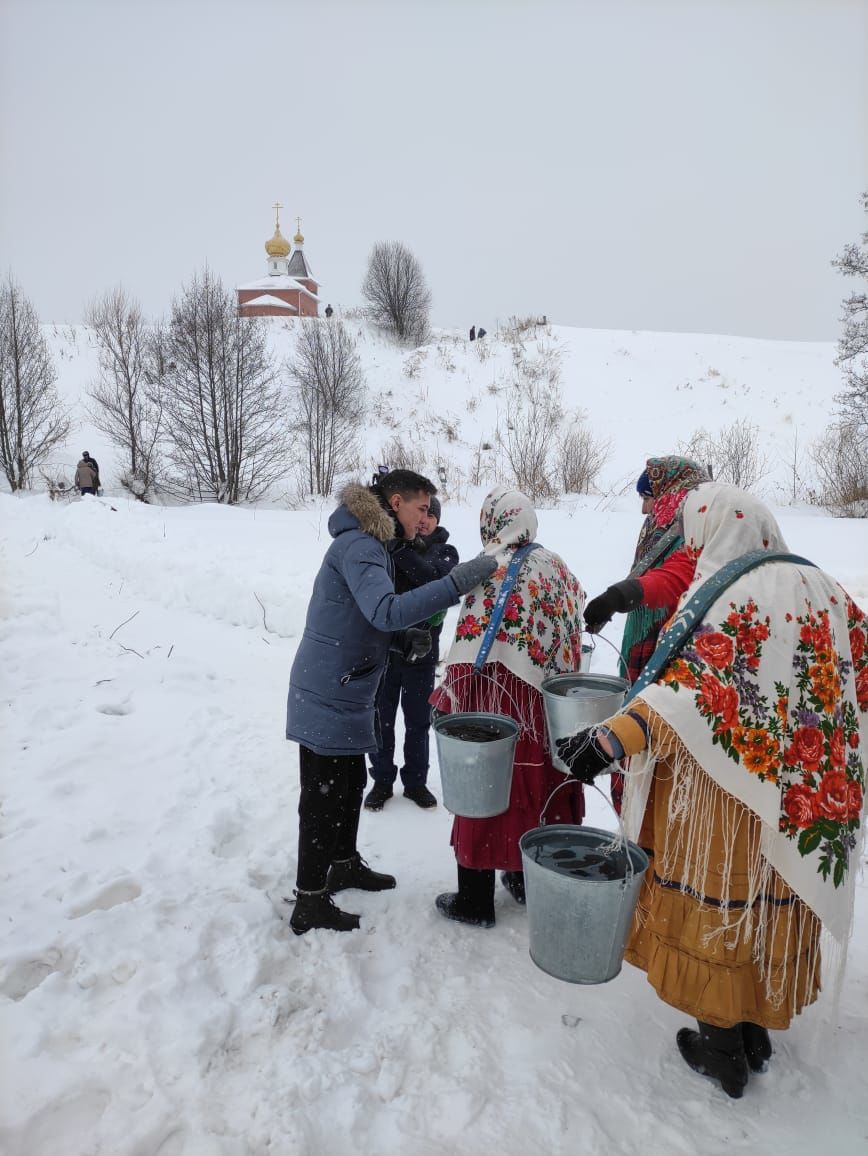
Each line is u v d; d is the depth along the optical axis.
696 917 2.12
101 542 9.72
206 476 20.92
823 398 27.50
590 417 26.89
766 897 2.10
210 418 21.06
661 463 3.21
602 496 17.75
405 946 2.91
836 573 9.10
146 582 8.30
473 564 2.69
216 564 8.01
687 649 2.08
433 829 3.90
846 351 19.20
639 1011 2.61
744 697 2.02
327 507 19.20
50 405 23.23
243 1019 2.42
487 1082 2.29
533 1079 2.30
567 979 2.14
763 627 2.04
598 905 2.03
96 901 2.99
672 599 2.55
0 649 6.00
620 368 30.62
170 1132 2.03
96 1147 1.96
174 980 2.52
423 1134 2.11
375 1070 2.31
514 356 31.81
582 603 3.23
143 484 21.02
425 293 35.97
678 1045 2.42
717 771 2.00
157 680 5.58
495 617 2.94
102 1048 2.26
